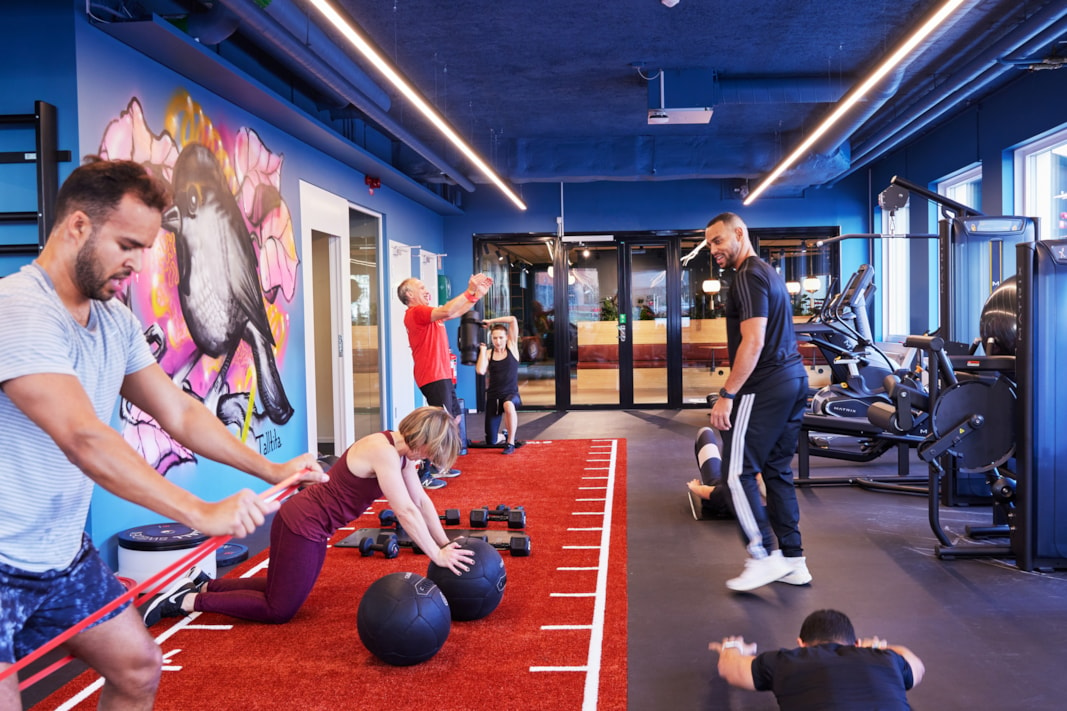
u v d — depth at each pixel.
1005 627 3.20
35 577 1.47
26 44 4.15
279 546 3.31
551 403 12.18
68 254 1.43
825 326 7.29
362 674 2.85
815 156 9.09
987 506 5.36
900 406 5.20
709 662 2.92
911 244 10.19
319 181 7.57
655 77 7.29
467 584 3.29
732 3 5.76
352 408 8.32
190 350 5.14
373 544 4.48
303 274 7.16
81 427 1.33
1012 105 7.59
